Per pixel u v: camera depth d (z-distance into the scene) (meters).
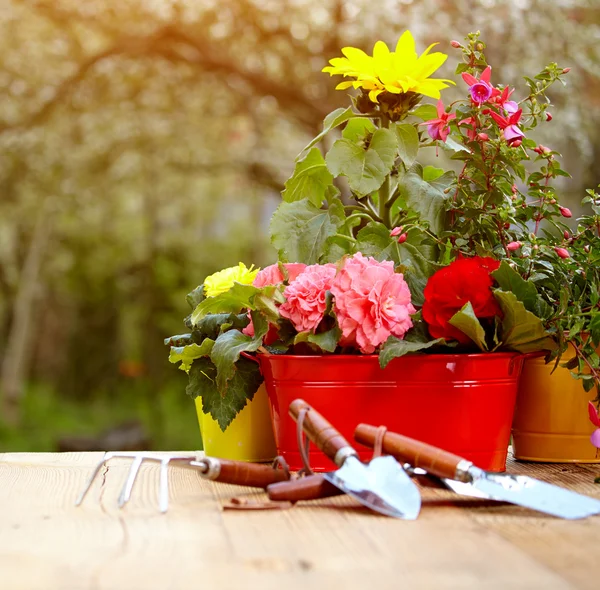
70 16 4.78
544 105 1.15
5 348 8.78
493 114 1.09
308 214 1.26
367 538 0.77
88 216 8.05
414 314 1.10
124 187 7.64
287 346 1.12
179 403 8.18
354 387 1.06
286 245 1.24
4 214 7.41
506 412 1.11
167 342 1.28
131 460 1.27
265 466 0.97
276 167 6.28
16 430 7.46
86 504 0.94
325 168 1.31
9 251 8.52
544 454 1.22
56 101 5.39
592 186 4.17
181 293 8.84
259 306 1.10
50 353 9.05
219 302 1.14
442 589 0.62
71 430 7.52
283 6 4.27
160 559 0.71
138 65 5.41
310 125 4.81
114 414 8.02
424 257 1.21
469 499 0.94
